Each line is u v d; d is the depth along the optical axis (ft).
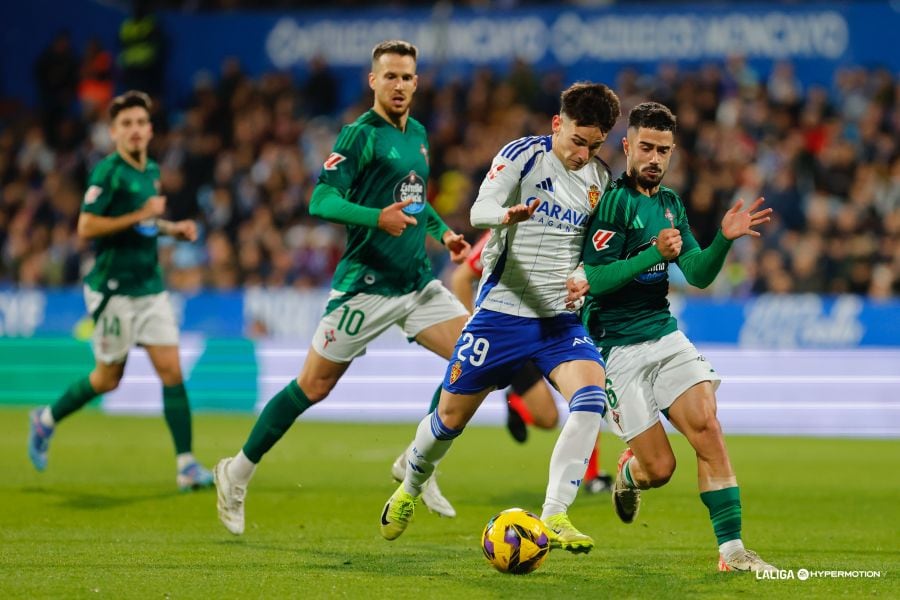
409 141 79.10
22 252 209.05
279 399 76.79
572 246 66.54
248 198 209.77
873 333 161.17
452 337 80.38
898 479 112.06
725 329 165.68
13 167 229.25
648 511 90.53
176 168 219.00
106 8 252.83
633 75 217.77
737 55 222.48
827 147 207.00
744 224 61.26
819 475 115.03
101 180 98.07
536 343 66.18
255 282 197.06
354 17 238.68
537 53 232.53
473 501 95.30
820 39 222.89
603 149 207.31
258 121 222.28
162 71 237.45
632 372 66.64
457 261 83.25
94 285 100.63
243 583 58.75
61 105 234.38
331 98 231.50
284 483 104.01
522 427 99.45
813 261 178.40
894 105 210.38
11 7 248.52
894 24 220.43
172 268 203.92
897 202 195.52
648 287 66.90
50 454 125.18
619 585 58.54
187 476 98.02
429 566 64.69
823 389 161.58
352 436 148.77
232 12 243.81
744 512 90.89
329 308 78.43
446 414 67.36
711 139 202.59
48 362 184.24
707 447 64.08
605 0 239.09
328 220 72.08
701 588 57.77
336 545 73.51
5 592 55.93
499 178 64.34
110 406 179.93
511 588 57.57
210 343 180.04
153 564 64.64
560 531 61.93
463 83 230.68
